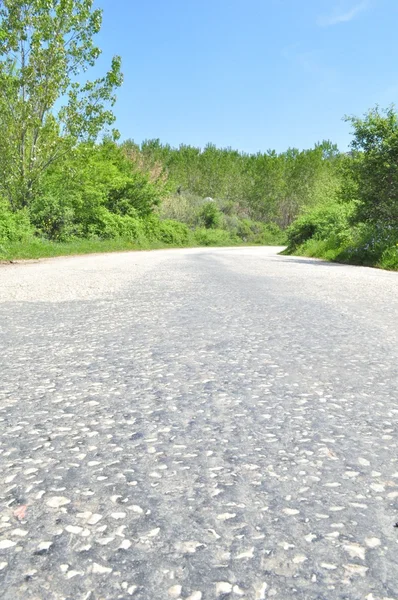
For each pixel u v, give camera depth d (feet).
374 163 55.83
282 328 13.08
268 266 45.37
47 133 66.90
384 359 9.69
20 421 6.11
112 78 67.31
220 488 4.30
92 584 3.02
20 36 62.95
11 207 68.54
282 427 5.91
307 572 3.14
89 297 19.71
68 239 80.69
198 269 39.09
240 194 307.99
